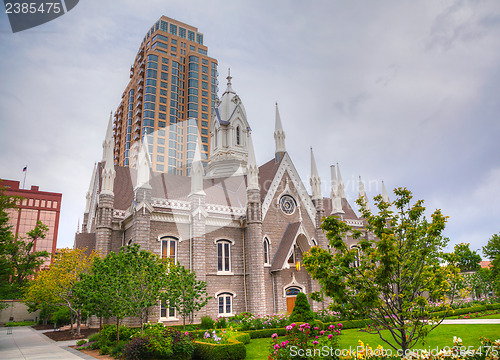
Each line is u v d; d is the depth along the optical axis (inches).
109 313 995.9
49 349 1079.0
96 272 1016.2
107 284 942.4
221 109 2066.9
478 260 2790.4
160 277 981.8
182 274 1042.1
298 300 1185.4
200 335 997.8
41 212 4087.1
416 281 501.0
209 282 1408.7
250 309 1434.5
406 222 517.7
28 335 1646.2
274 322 1228.5
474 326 1123.3
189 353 784.3
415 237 506.6
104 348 920.3
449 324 1211.9
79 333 1422.2
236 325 1175.0
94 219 1652.3
